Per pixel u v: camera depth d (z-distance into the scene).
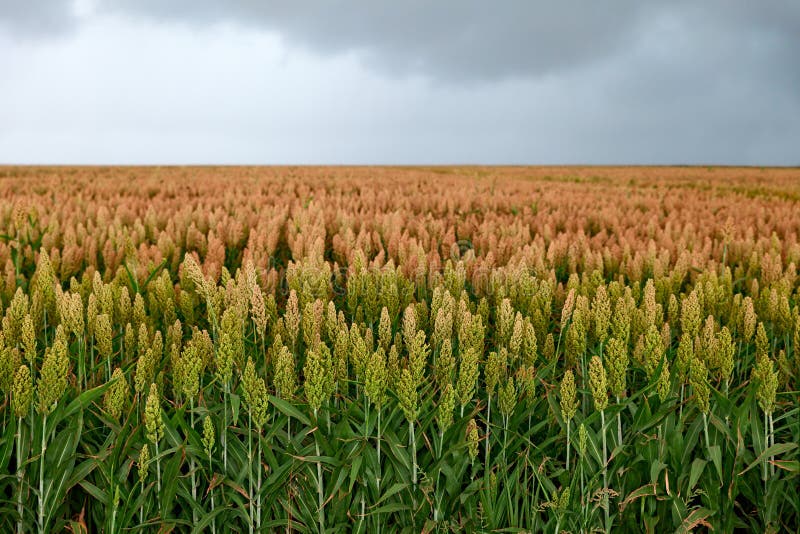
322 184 21.00
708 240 6.00
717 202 14.04
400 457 2.62
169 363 3.27
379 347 2.62
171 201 12.51
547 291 3.53
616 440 2.89
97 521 2.69
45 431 2.45
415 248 4.98
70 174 29.64
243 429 2.68
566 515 2.61
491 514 2.58
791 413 2.79
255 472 2.72
